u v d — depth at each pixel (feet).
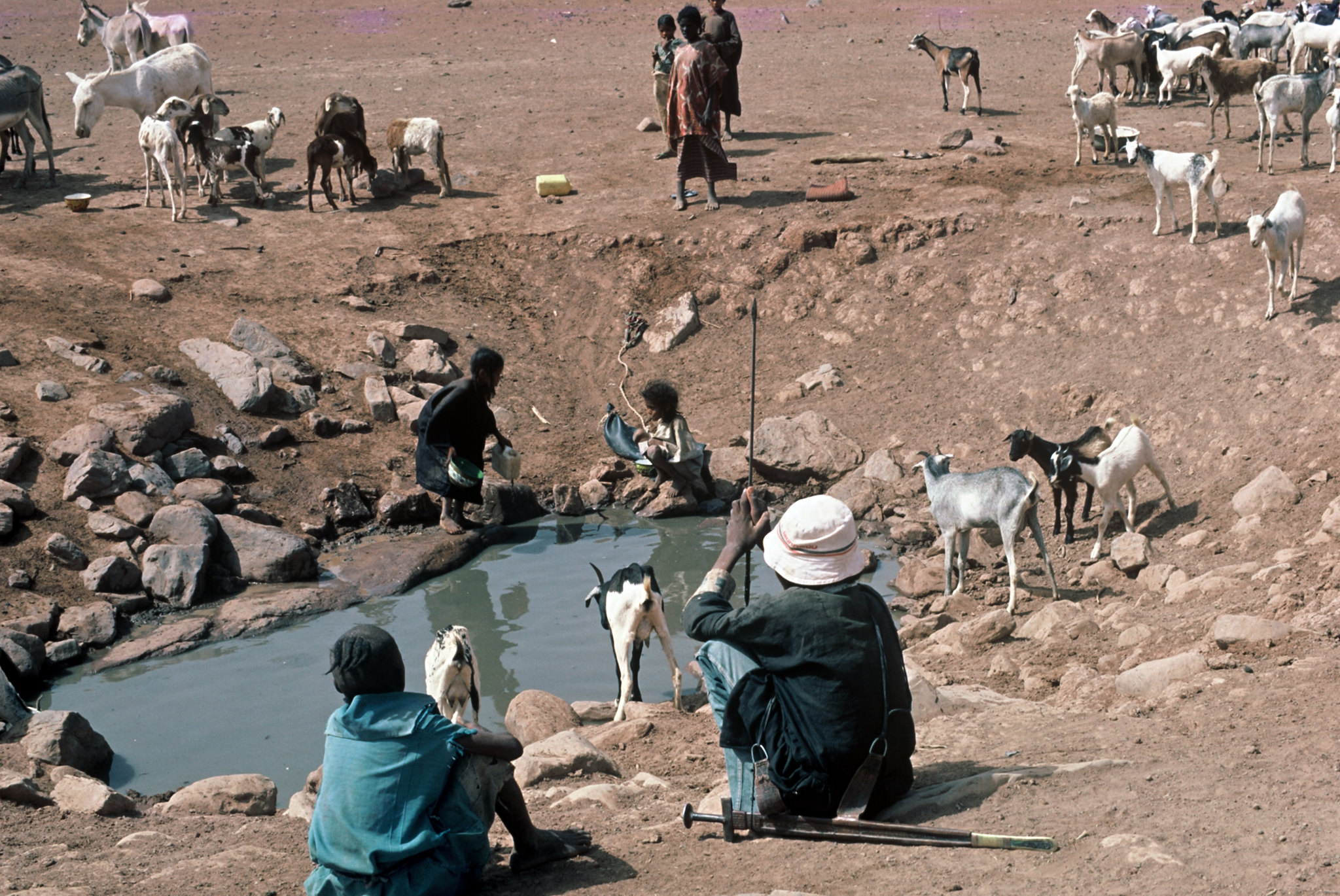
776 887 13.87
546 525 40.73
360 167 60.75
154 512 36.52
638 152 66.59
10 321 44.45
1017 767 17.61
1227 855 13.34
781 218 54.70
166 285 49.65
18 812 21.02
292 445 42.32
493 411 46.47
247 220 56.95
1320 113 66.90
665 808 18.54
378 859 13.76
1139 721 19.98
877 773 14.97
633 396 48.11
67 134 72.33
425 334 49.08
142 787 24.39
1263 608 25.76
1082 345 44.37
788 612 15.01
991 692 24.12
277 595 34.47
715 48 54.08
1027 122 68.03
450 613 33.65
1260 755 17.08
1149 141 61.82
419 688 28.73
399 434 44.11
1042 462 34.09
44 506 36.14
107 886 16.42
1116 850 13.64
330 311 49.73
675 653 29.73
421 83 86.02
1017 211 52.54
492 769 15.06
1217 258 45.24
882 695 15.08
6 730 25.68
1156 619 27.50
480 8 121.19
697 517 41.22
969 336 47.24
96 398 40.63
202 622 32.68
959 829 14.85
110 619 32.48
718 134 55.21
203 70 64.90
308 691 28.99
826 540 15.33
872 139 65.77
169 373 42.98
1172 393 39.88
